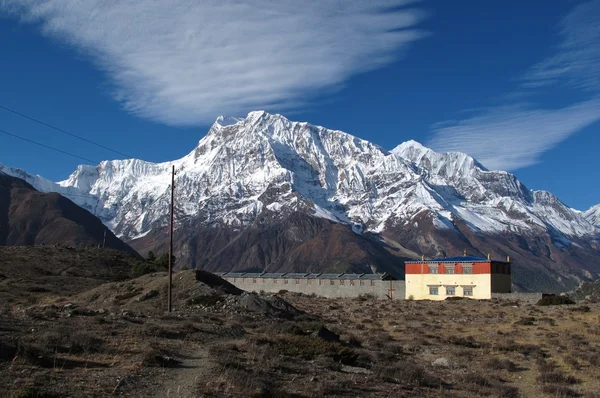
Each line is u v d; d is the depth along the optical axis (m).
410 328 55.31
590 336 49.41
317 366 29.39
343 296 124.12
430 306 84.56
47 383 20.39
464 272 107.88
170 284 50.38
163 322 40.38
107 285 65.81
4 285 77.75
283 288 133.75
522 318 62.81
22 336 28.23
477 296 105.50
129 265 125.19
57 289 80.94
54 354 25.28
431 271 111.62
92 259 120.75
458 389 29.03
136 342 30.22
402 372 30.11
